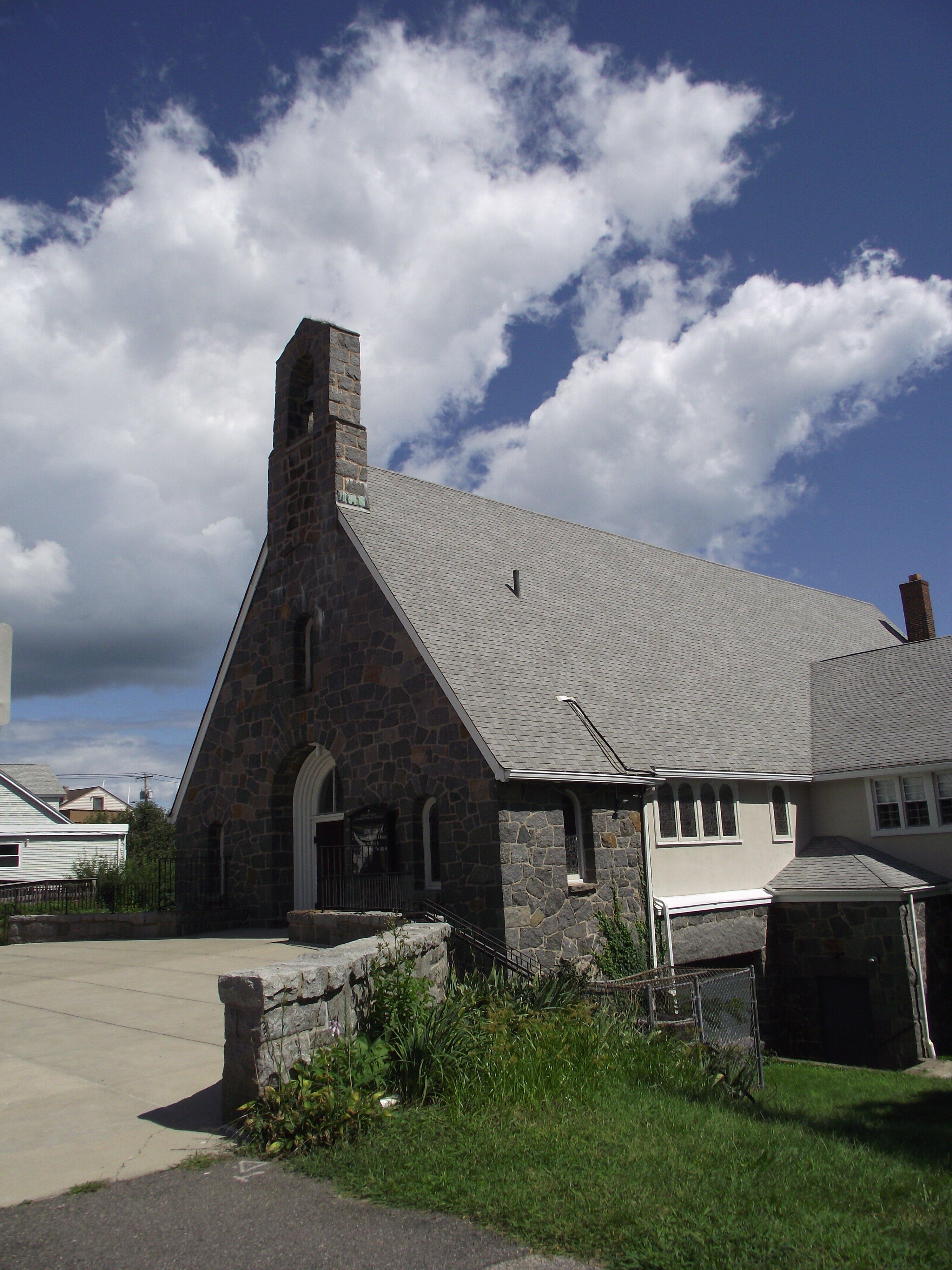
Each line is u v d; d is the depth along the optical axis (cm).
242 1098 757
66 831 4406
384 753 1883
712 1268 525
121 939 2142
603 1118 791
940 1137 968
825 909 2184
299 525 2219
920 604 3641
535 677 1969
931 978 2108
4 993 1423
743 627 3038
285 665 2181
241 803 2273
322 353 2242
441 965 1171
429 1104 822
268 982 765
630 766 1873
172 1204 612
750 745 2347
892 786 2395
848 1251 549
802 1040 2183
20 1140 730
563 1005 1182
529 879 1661
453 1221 589
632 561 2952
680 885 2031
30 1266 529
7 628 853
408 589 1967
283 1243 557
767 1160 698
